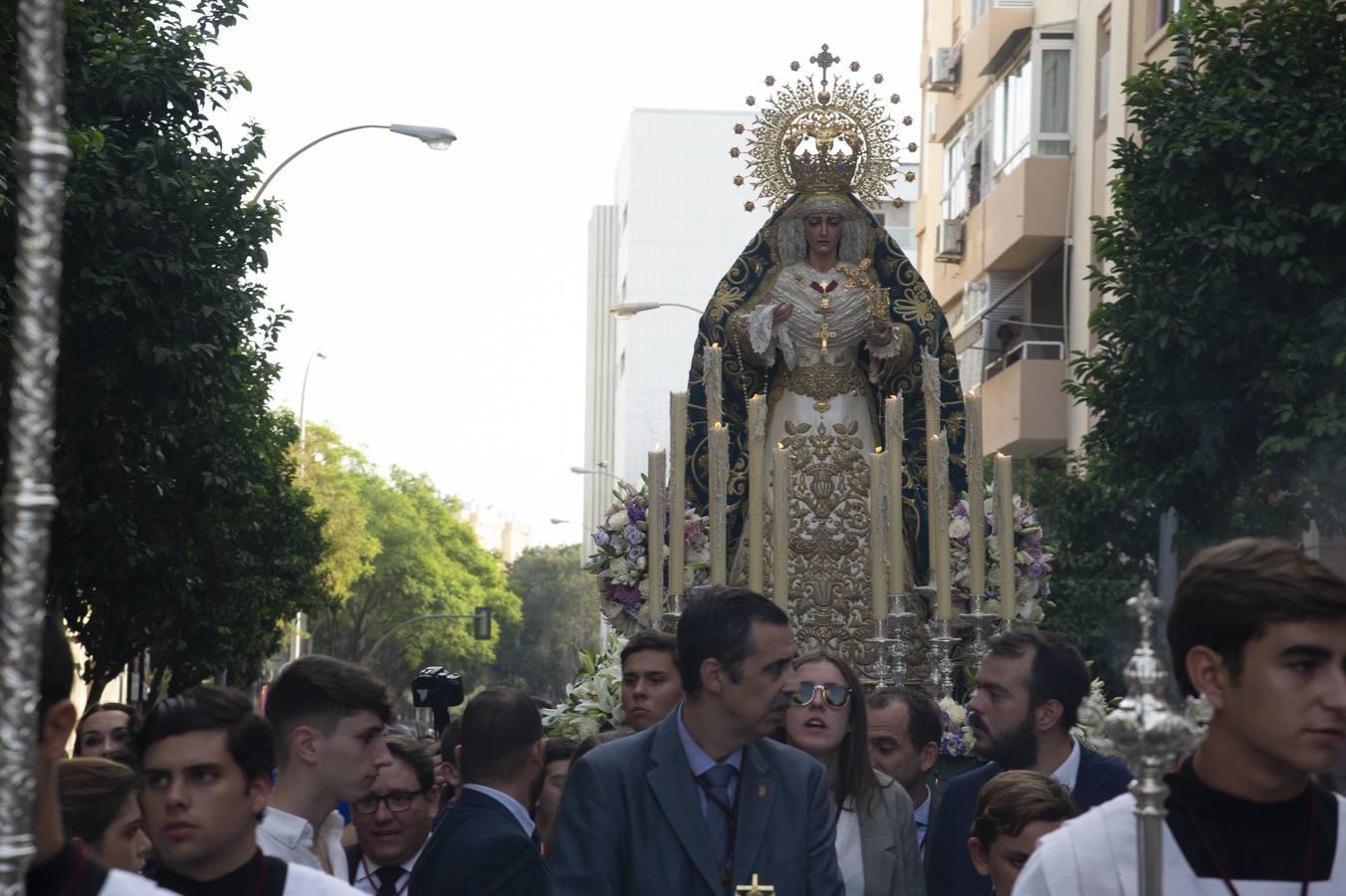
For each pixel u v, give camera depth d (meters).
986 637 12.05
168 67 17.19
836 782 6.57
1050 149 30.22
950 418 13.46
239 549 28.14
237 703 4.40
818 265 13.43
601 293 112.00
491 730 6.09
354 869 7.31
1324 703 3.21
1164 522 19.31
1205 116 15.95
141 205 16.56
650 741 5.36
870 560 12.42
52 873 3.23
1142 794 3.17
